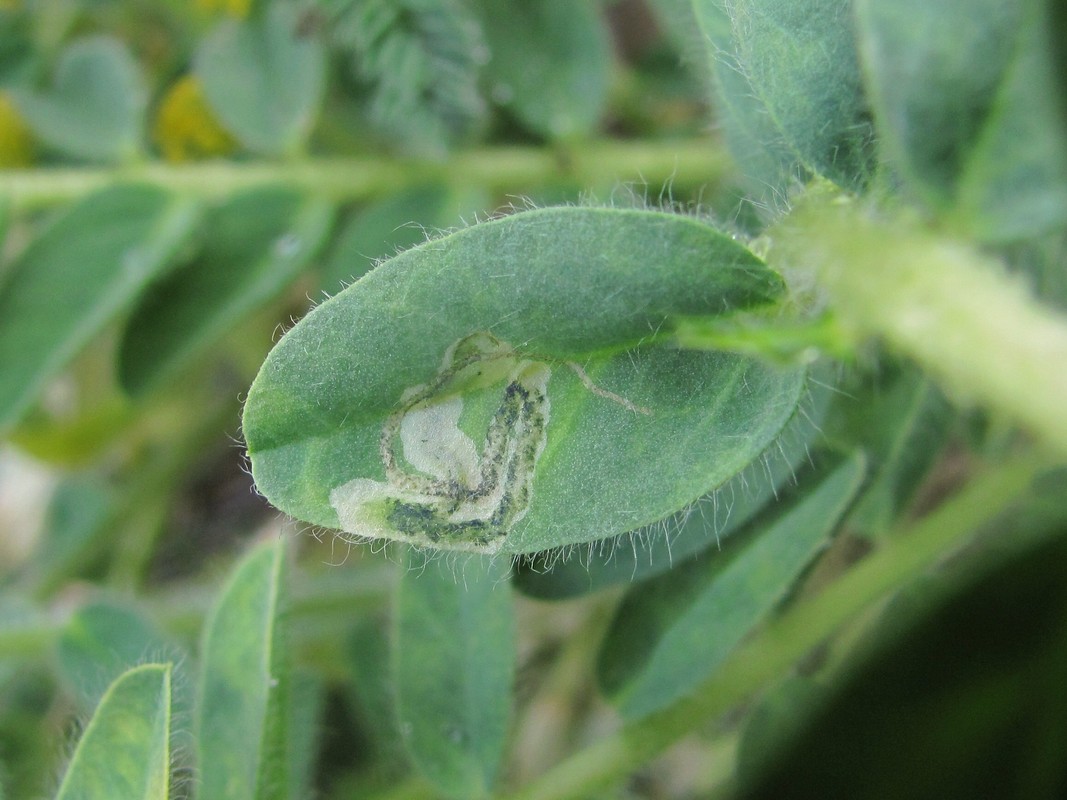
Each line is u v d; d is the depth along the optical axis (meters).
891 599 0.08
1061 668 0.06
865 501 0.09
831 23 0.07
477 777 0.09
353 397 0.07
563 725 0.12
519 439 0.07
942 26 0.06
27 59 0.15
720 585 0.08
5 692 0.13
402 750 0.11
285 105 0.13
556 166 0.13
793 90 0.07
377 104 0.12
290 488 0.07
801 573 0.08
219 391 0.17
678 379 0.07
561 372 0.07
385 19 0.11
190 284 0.12
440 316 0.07
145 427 0.17
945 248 0.07
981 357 0.07
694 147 0.13
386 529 0.07
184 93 0.14
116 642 0.11
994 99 0.07
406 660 0.09
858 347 0.07
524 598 0.09
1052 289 0.08
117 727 0.07
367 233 0.12
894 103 0.07
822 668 0.09
